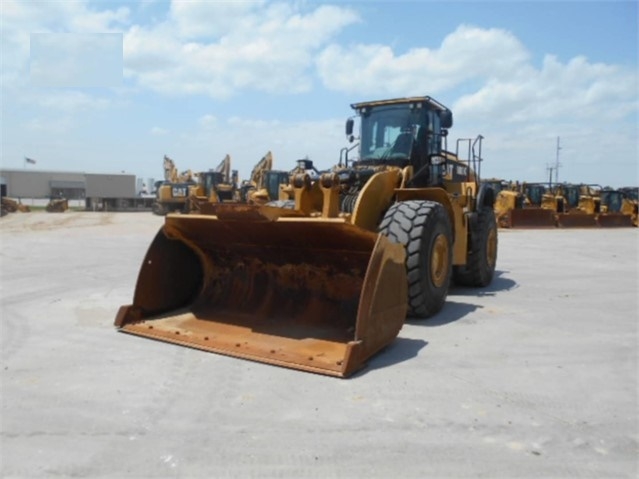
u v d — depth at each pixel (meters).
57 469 2.71
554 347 5.09
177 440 3.03
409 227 5.82
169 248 5.76
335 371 4.09
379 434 3.14
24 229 21.81
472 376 4.20
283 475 2.68
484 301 7.44
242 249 5.60
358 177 6.82
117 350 4.71
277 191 29.02
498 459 2.87
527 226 27.14
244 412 3.42
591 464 2.85
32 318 6.01
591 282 9.35
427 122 7.48
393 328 4.76
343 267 5.15
